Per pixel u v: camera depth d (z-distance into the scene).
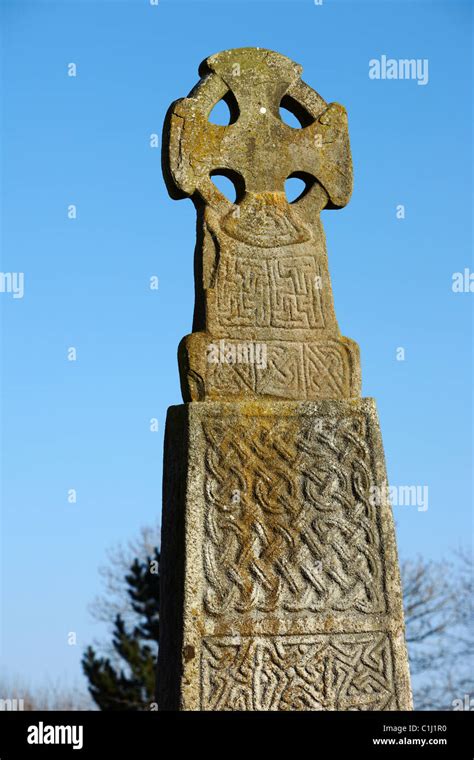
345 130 10.33
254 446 9.59
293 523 9.56
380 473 9.77
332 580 9.56
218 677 9.25
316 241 10.11
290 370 9.84
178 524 9.52
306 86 10.34
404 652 9.59
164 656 9.62
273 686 9.32
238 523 9.47
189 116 10.02
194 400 9.65
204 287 9.84
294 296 9.96
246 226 9.98
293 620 9.43
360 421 9.83
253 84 10.20
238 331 9.81
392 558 9.70
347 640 9.51
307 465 9.66
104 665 30.70
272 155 10.14
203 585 9.33
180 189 9.94
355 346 9.99
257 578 9.43
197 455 9.48
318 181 10.21
